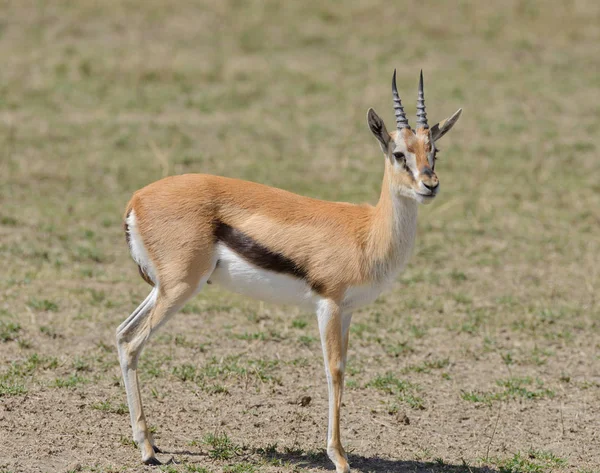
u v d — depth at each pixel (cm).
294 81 5134
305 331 2469
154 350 2286
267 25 6000
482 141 4369
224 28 5897
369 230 1684
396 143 1673
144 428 1700
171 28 5831
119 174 3744
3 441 1756
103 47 5438
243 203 1694
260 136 4341
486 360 2345
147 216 1694
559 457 1820
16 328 2338
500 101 4938
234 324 2498
